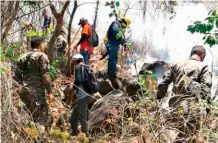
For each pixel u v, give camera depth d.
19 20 7.45
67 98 7.54
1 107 4.69
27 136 4.98
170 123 5.37
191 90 5.41
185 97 5.48
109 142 6.05
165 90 5.90
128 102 6.93
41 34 8.16
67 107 7.26
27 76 6.00
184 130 5.32
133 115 5.86
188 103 5.40
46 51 8.59
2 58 5.08
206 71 5.54
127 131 5.66
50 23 9.30
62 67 9.18
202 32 4.24
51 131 5.87
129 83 7.84
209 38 4.23
